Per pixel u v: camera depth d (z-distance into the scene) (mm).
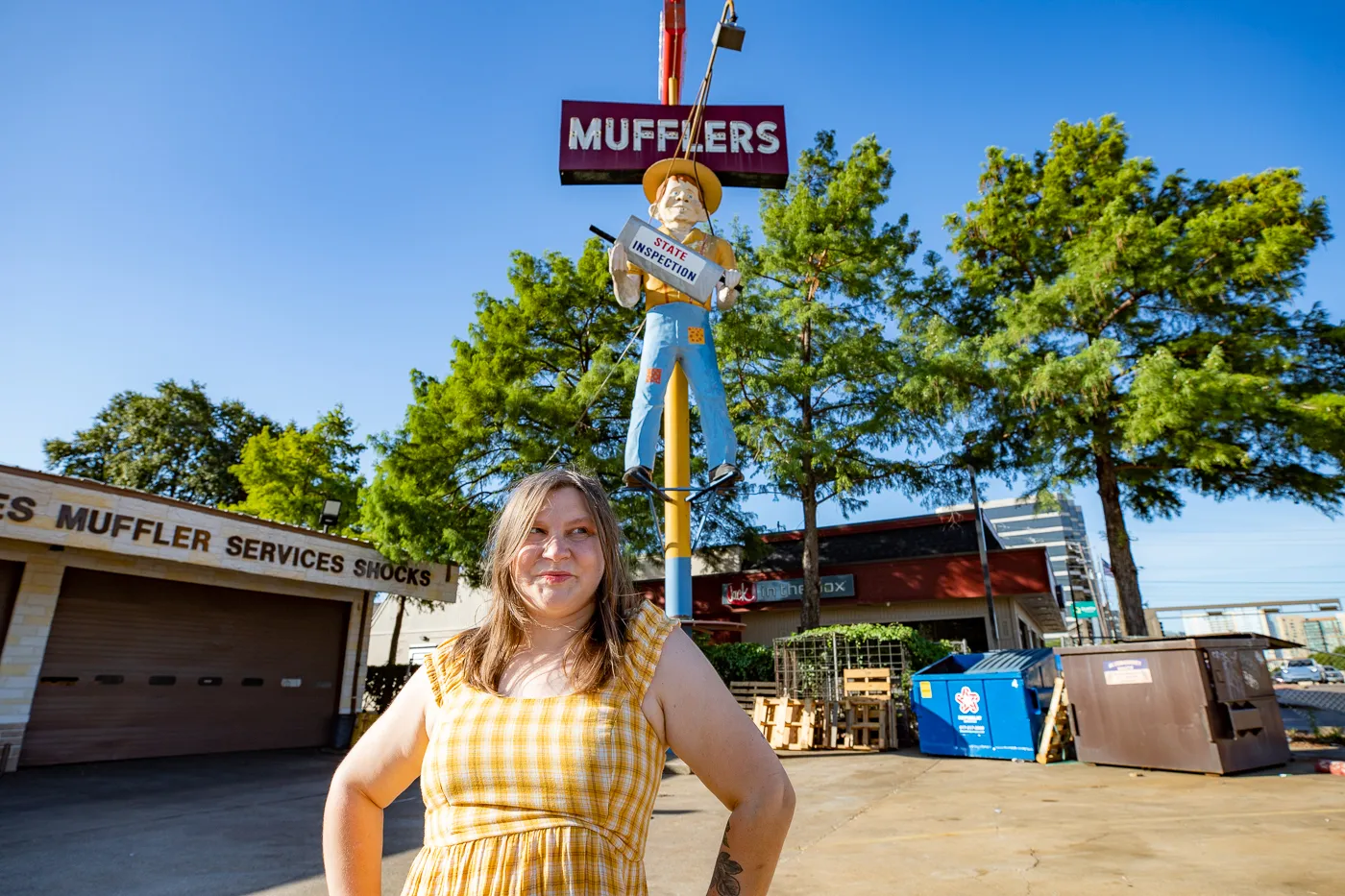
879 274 17531
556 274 18109
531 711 1269
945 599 21078
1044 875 4477
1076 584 38375
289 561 12641
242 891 4730
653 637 1409
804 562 17453
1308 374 16672
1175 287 16375
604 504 1608
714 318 16266
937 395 15961
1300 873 4254
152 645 11328
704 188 7195
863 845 5441
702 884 4660
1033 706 10242
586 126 8352
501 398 16297
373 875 1392
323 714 13656
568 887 1104
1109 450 16766
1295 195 16078
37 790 8281
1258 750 8234
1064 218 18562
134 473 29125
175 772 9883
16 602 9805
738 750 1317
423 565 15375
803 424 17234
